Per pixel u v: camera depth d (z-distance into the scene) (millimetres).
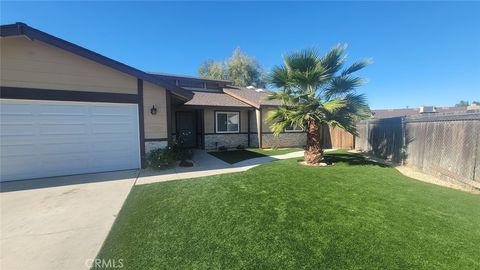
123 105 7027
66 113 6359
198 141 13359
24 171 5965
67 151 6402
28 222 3307
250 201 4047
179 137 11992
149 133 7375
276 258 2344
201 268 2203
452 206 3814
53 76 6172
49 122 6191
